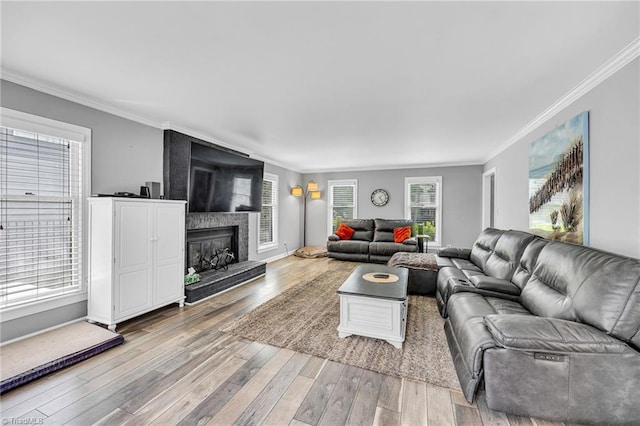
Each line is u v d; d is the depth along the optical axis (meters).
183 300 3.38
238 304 3.43
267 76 2.30
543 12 1.52
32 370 1.91
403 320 2.58
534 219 3.40
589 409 1.49
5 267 2.34
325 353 2.28
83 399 1.73
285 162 6.44
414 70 2.19
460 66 2.13
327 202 7.50
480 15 1.55
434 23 1.62
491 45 1.84
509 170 4.34
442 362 2.15
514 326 1.60
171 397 1.75
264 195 6.16
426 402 1.71
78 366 2.07
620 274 1.58
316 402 1.71
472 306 2.21
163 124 3.57
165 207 3.17
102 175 2.95
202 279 3.80
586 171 2.39
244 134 4.09
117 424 1.53
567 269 1.97
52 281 2.62
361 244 6.11
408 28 1.67
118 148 3.10
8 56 2.02
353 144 4.66
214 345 2.41
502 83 2.41
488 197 6.00
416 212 6.80
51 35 1.76
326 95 2.69
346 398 1.75
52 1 1.45
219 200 4.25
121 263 2.71
